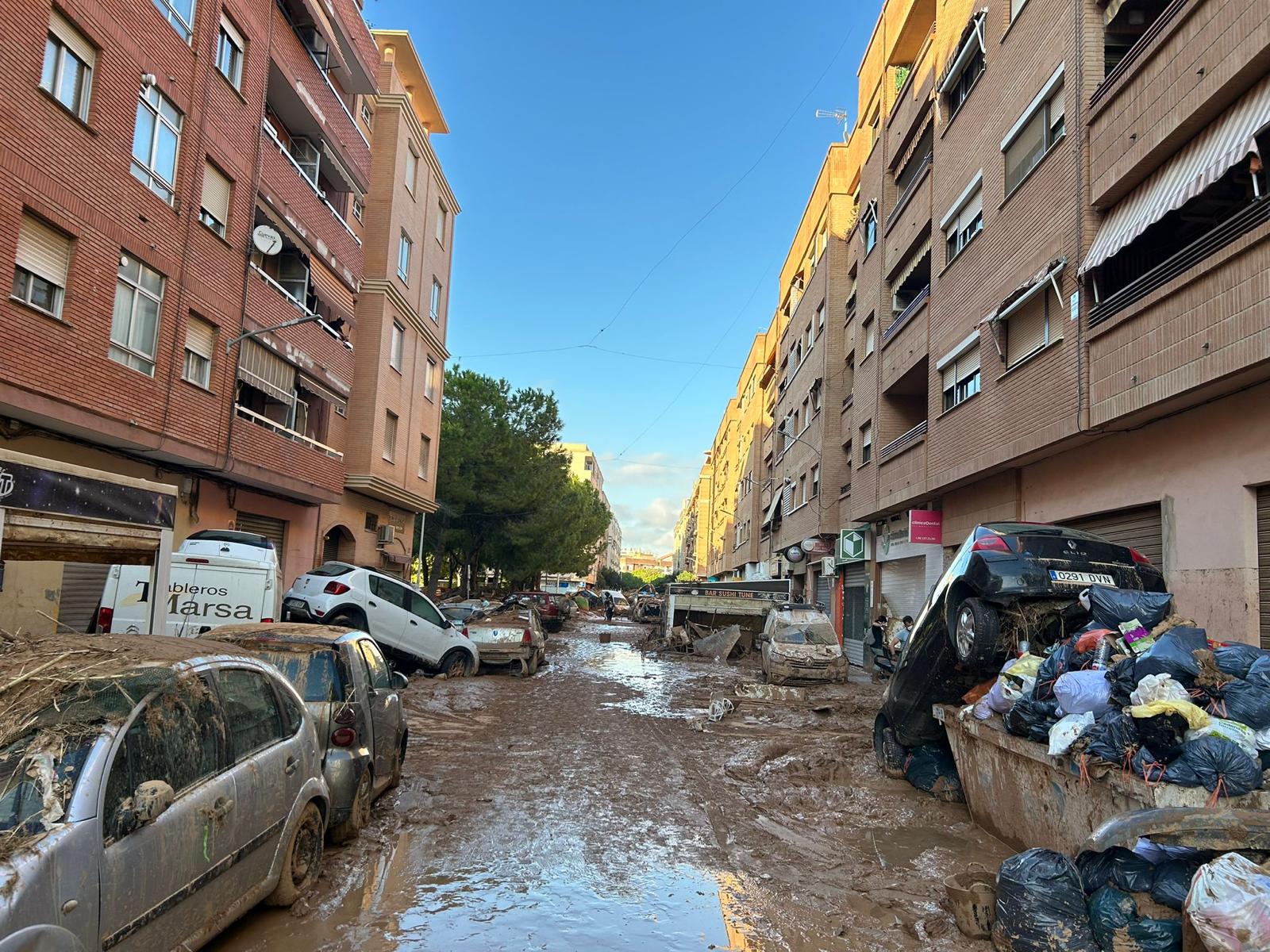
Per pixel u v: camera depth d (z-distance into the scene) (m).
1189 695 4.66
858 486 22.56
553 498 41.38
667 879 5.26
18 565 11.16
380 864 5.37
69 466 5.81
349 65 20.52
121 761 3.18
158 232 12.98
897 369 18.91
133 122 12.32
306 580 14.45
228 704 4.10
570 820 6.55
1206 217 9.29
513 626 17.48
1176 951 3.47
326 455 20.47
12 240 10.06
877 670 19.28
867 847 6.11
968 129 14.86
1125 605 5.99
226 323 15.15
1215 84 7.91
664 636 25.88
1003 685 6.07
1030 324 11.99
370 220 23.38
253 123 16.03
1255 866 3.26
